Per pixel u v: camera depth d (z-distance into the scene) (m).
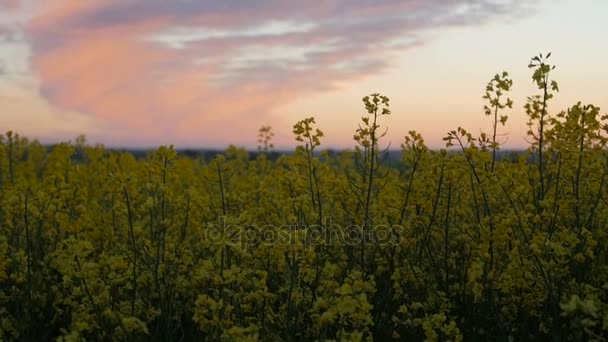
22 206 5.32
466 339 4.91
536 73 5.06
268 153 12.00
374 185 6.60
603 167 5.14
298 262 4.63
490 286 4.96
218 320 3.91
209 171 5.81
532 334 4.96
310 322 4.60
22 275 5.21
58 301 5.19
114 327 4.60
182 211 6.14
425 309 4.77
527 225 4.84
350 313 3.65
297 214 5.45
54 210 5.41
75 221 5.36
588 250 4.39
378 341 4.91
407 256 5.66
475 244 5.16
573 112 5.08
